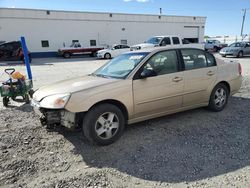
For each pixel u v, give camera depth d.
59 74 13.70
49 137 4.52
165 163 3.53
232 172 3.24
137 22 36.44
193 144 4.09
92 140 4.03
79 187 3.02
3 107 6.76
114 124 4.20
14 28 29.88
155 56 4.67
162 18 37.84
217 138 4.29
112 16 34.75
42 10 30.77
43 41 31.53
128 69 4.56
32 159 3.74
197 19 40.47
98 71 5.20
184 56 5.04
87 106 3.89
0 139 4.45
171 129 4.74
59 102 3.85
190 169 3.35
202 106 5.43
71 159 3.73
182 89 4.91
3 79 12.45
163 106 4.72
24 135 4.62
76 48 29.67
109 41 35.28
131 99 4.30
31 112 6.10
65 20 32.22
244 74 11.41
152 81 4.50
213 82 5.39
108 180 3.16
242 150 3.83
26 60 8.45
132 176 3.24
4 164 3.59
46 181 3.16
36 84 10.39
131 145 4.13
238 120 5.14
